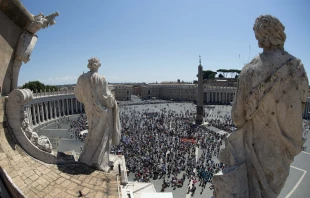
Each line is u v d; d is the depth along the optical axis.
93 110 7.75
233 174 3.24
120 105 119.00
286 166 3.26
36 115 60.84
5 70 6.48
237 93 3.48
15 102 6.33
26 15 6.62
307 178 24.58
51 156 7.02
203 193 22.11
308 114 69.94
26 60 6.76
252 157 3.33
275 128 3.14
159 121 64.00
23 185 5.50
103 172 7.33
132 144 36.75
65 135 44.50
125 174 8.53
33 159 6.55
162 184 23.59
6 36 6.33
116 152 30.81
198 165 29.09
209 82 162.88
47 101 67.00
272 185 3.28
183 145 38.44
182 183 24.17
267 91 3.07
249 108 3.27
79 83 7.85
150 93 173.75
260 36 3.37
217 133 47.28
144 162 29.36
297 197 20.72
